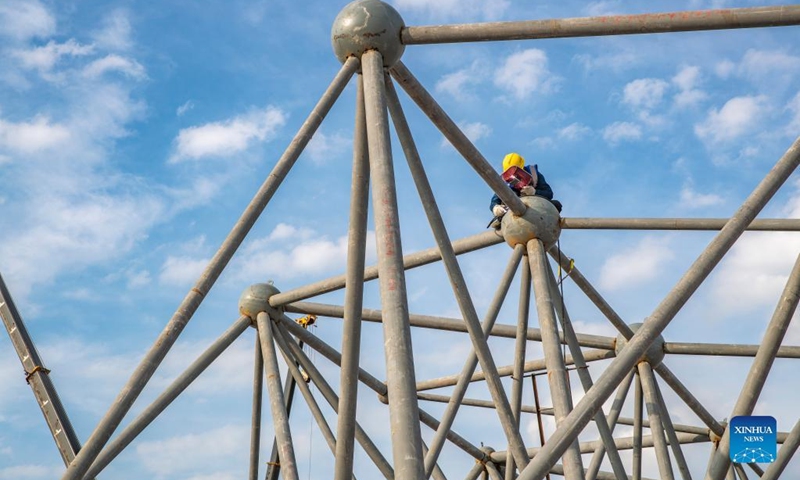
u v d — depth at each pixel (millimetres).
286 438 19891
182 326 14180
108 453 18828
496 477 28906
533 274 19062
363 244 16109
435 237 17500
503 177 20047
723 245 13758
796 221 22203
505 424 17859
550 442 12391
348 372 16344
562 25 15148
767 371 15883
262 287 22531
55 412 28891
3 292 30641
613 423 23453
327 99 15672
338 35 15648
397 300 12508
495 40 15445
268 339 21844
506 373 26453
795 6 14492
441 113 16781
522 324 20766
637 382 23609
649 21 14805
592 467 23406
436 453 19719
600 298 22109
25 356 29734
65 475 13391
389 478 21641
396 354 12109
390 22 15508
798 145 14508
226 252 14711
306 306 22672
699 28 14719
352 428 16578
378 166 13805
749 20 14578
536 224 19438
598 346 24438
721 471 16141
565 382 17344
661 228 22000
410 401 11828
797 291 15672
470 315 17750
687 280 13523
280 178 15281
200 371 20891
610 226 21625
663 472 21656
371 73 15164
